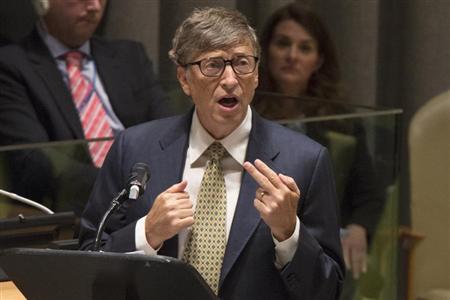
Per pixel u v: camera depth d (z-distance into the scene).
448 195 15.22
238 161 8.70
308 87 15.15
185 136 8.91
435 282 15.51
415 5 16.42
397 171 11.93
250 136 8.77
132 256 6.81
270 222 8.05
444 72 16.41
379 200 11.88
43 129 13.52
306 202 8.59
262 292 8.42
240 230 8.47
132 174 8.24
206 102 8.45
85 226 9.01
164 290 6.91
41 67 13.69
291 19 15.00
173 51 8.69
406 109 16.72
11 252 7.12
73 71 13.88
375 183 11.79
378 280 12.23
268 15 16.20
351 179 11.62
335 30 16.64
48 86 13.62
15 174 10.22
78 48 13.96
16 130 13.34
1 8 14.66
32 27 14.63
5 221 9.23
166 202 8.20
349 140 11.45
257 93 12.43
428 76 16.48
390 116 11.75
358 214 11.84
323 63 15.12
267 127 8.91
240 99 8.42
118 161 8.98
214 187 8.66
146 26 15.45
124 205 8.80
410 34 16.53
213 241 8.51
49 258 7.02
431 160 15.23
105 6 15.02
